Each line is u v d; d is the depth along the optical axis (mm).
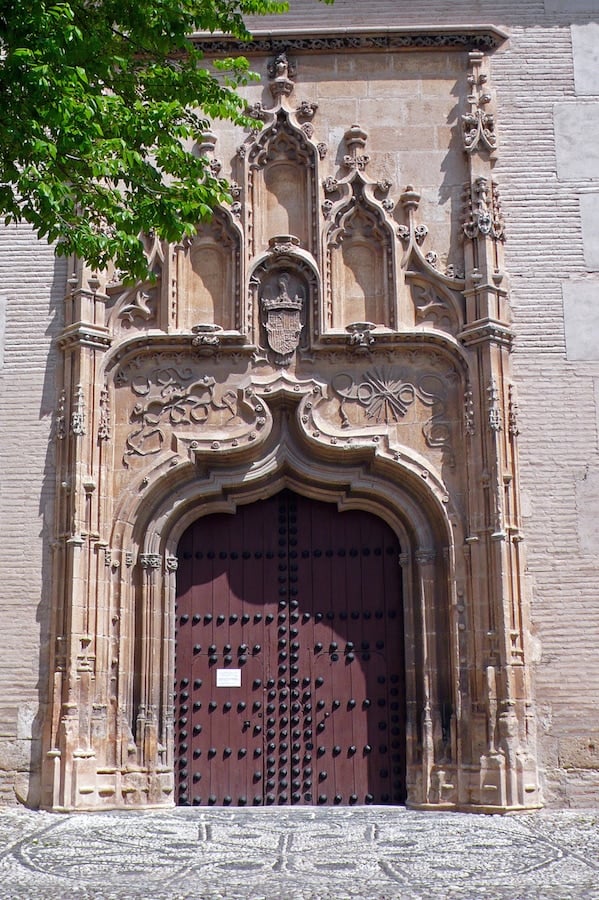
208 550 16891
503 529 15805
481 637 15656
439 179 17484
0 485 16469
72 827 13742
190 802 15961
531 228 17250
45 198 11492
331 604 16688
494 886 10219
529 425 16516
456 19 18125
